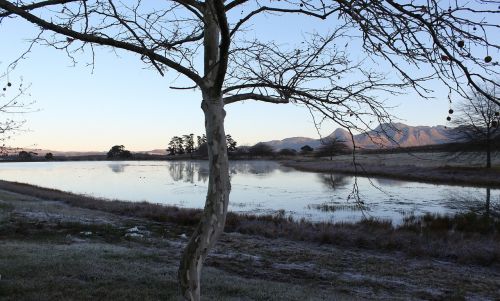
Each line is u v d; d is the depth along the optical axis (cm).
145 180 7162
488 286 1293
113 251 1253
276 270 1362
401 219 2589
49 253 1109
